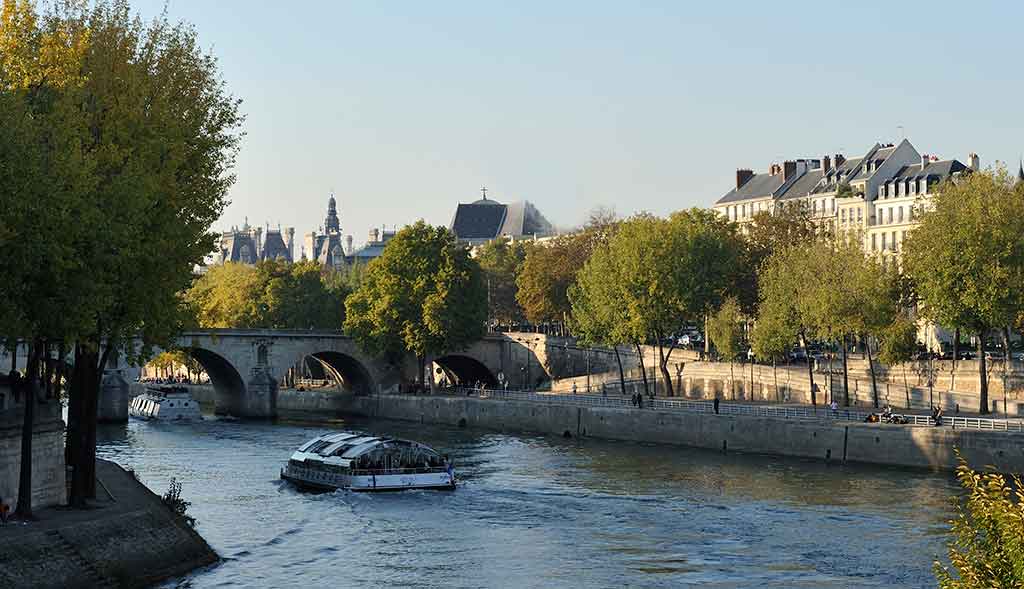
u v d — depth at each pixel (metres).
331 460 98.75
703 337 192.12
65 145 58.91
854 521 80.94
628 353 171.25
